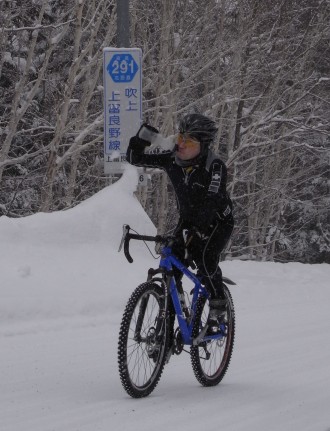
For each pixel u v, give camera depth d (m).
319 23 23.14
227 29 22.25
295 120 24.56
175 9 21.06
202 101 22.70
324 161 26.97
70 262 11.38
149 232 12.86
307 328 10.10
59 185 21.55
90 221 12.32
